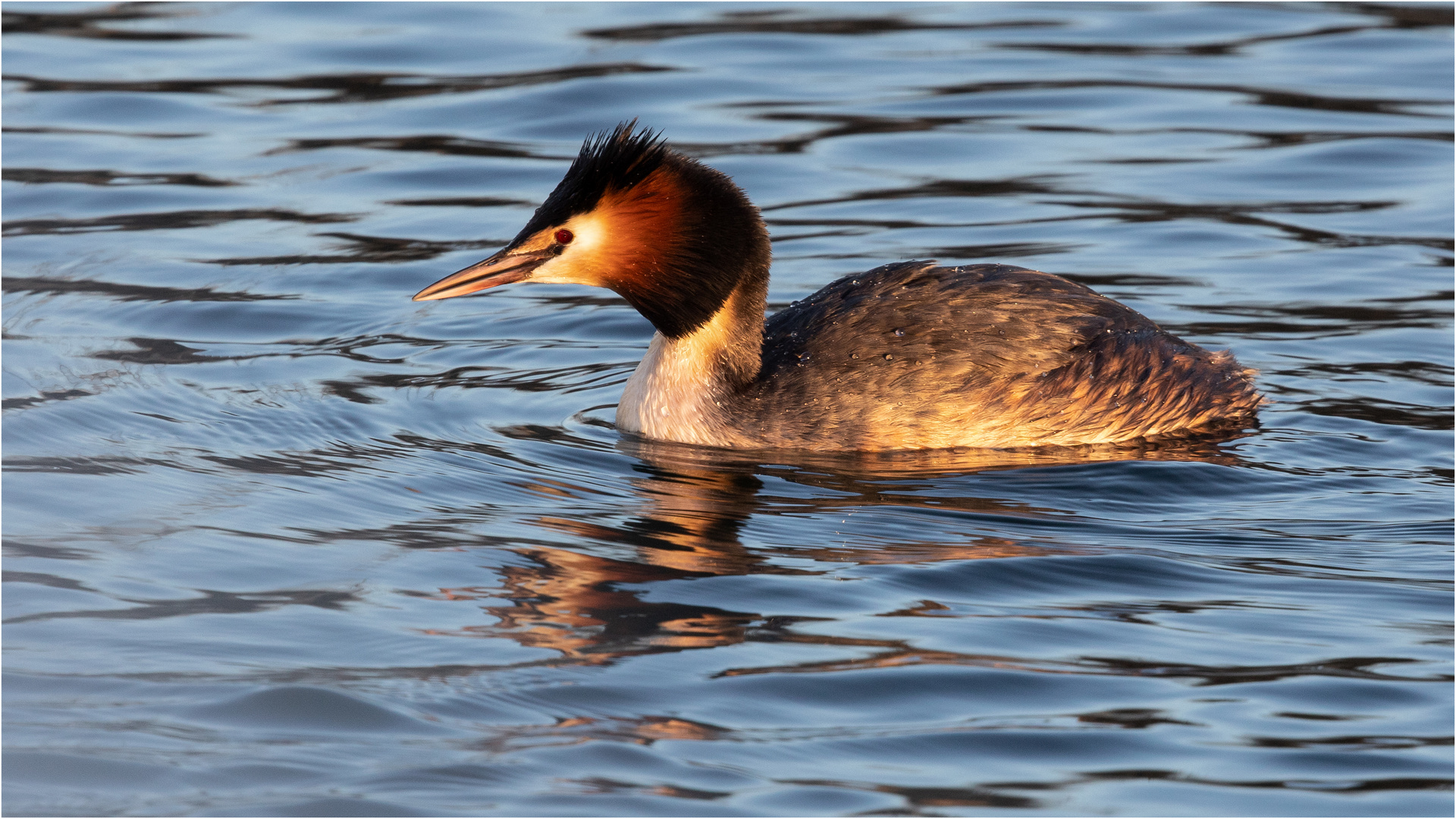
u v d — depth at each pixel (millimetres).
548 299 18438
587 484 12734
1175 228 19359
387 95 24062
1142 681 9375
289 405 14508
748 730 8773
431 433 13945
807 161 21562
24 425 13578
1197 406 14055
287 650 9586
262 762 8328
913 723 8867
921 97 23844
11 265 18266
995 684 9312
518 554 11188
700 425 13883
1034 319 13961
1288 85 24172
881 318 14000
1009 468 13180
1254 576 10961
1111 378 13781
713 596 10492
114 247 18922
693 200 13680
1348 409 14477
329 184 21078
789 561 11125
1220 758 8508
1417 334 16266
